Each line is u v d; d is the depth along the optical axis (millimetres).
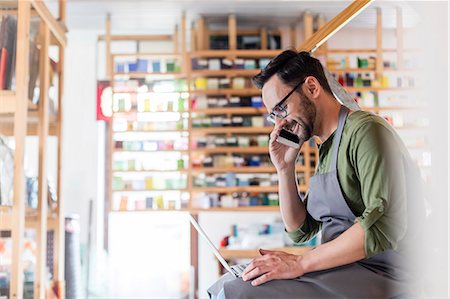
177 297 6562
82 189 6664
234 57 6312
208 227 6488
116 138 6395
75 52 6816
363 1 1923
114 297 6539
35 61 3238
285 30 6699
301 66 1861
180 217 6699
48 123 3682
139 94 6324
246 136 6363
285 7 6121
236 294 1552
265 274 1577
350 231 1580
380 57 5984
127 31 6742
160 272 6629
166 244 6695
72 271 4699
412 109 1020
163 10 6160
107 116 6766
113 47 6938
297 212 2057
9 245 3516
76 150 6719
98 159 6730
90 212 6613
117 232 6727
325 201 1822
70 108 6762
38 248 3180
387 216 1578
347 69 6082
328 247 1596
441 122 896
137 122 6309
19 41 2836
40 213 3211
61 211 3658
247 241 5750
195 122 6270
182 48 6277
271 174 6262
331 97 1884
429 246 979
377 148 1645
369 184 1623
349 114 1816
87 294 6387
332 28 2158
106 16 6242
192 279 6496
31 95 3178
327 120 1869
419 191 1563
